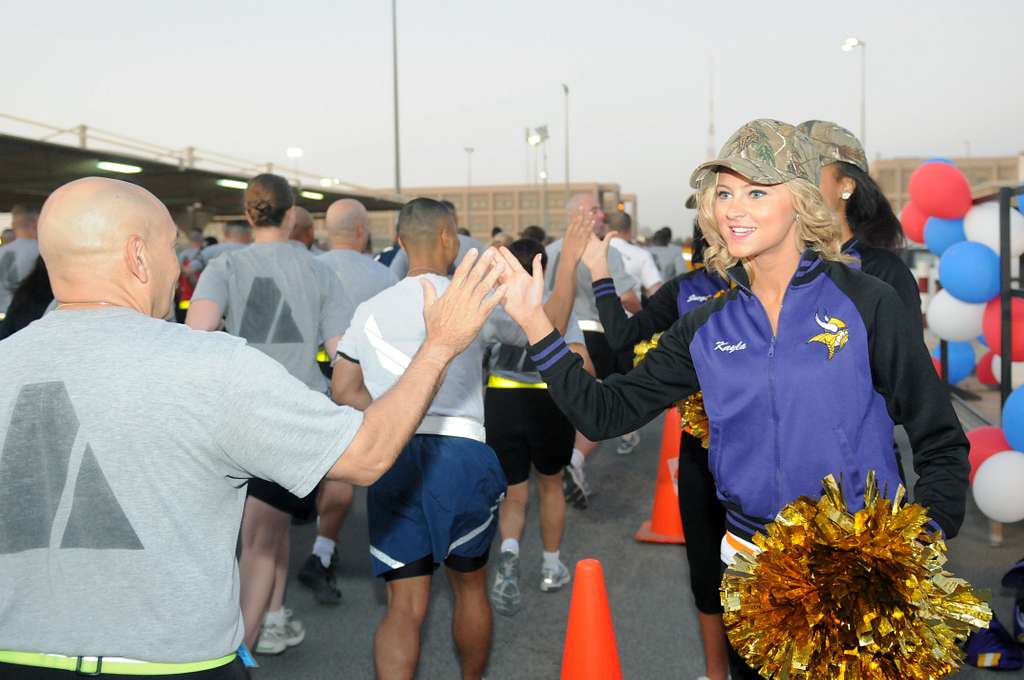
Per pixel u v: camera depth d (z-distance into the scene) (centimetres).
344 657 386
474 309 180
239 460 159
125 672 154
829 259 201
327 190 2317
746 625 187
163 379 154
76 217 164
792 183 194
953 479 187
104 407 153
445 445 303
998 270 555
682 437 314
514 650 390
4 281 633
